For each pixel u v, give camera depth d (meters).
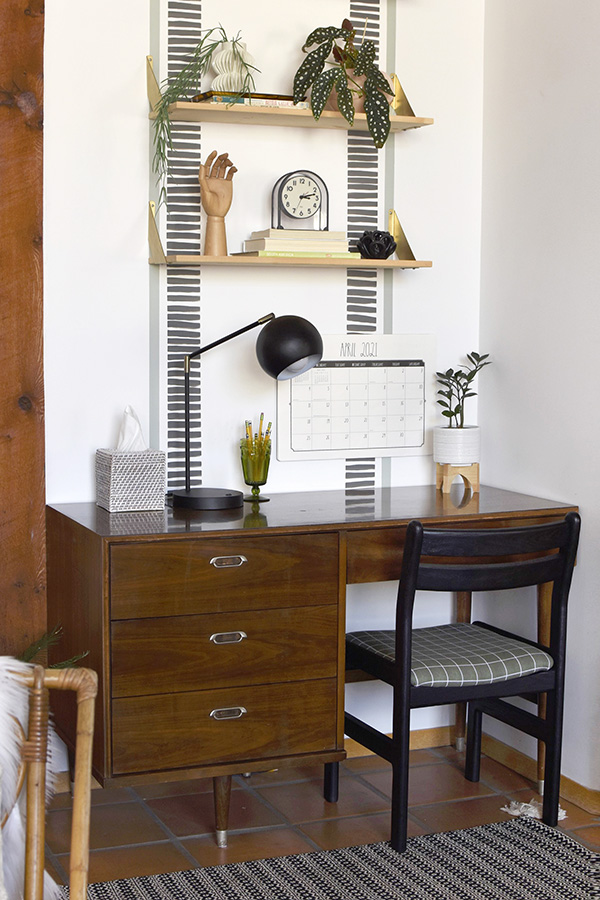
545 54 2.88
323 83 2.74
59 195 2.71
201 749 2.36
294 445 3.02
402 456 3.16
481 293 3.20
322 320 3.03
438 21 3.10
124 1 2.73
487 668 2.49
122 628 2.26
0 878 1.36
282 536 2.39
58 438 2.75
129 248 2.79
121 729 2.28
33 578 1.95
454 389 3.20
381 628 3.14
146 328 2.83
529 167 2.97
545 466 2.93
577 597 2.78
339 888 2.29
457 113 3.14
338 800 2.78
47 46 2.67
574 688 2.79
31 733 1.28
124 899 2.22
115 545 2.23
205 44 2.82
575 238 2.79
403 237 3.04
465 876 2.36
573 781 2.79
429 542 2.36
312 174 2.90
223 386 2.93
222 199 2.79
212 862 2.40
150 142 2.79
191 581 2.31
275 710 2.42
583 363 2.77
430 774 2.99
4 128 1.88
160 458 2.64
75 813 1.24
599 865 2.42
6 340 1.90
